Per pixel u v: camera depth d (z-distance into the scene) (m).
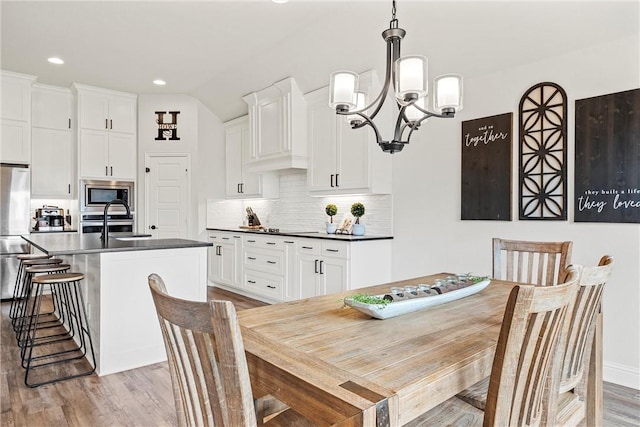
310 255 4.05
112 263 2.72
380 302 1.52
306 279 4.11
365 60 3.62
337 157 4.07
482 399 1.42
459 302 1.79
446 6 2.78
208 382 0.94
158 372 2.74
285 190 5.34
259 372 1.13
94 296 2.81
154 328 2.91
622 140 2.48
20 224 4.75
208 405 0.98
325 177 4.21
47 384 2.53
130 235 3.99
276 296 4.50
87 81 5.05
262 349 1.19
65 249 2.60
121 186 5.51
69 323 3.50
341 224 4.36
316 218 4.88
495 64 3.06
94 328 2.81
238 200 6.14
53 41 3.86
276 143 4.57
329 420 0.91
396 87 1.71
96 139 5.32
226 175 5.87
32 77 4.85
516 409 1.06
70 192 5.34
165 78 4.95
